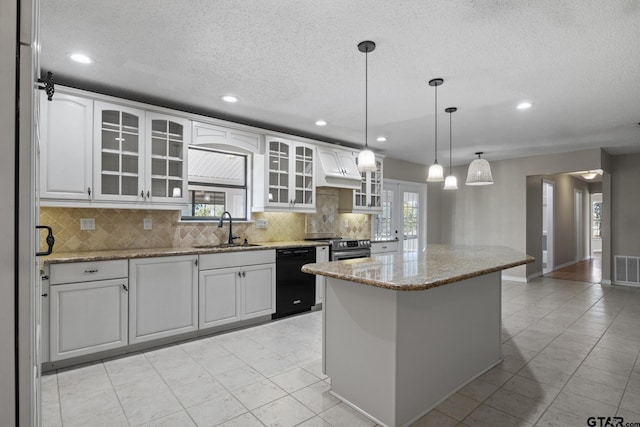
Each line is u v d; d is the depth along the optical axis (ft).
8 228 2.43
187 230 12.34
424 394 6.82
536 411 6.85
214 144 12.09
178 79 9.41
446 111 11.94
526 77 9.11
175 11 6.32
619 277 19.63
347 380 7.13
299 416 6.67
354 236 18.49
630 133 14.84
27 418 2.54
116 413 6.71
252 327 11.91
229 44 7.53
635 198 19.35
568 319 13.03
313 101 11.09
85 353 8.71
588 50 7.63
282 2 6.05
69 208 10.07
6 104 2.40
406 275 6.17
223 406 6.99
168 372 8.46
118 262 9.19
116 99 9.79
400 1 5.98
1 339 2.42
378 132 14.88
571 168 18.75
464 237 23.29
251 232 14.11
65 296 8.42
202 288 10.73
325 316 7.66
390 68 8.65
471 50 7.70
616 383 7.97
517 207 20.84
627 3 5.94
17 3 2.48
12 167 2.44
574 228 28.96
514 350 10.05
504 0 5.91
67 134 9.07
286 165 14.11
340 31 6.97
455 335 7.66
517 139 16.06
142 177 10.35
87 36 7.20
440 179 11.05
